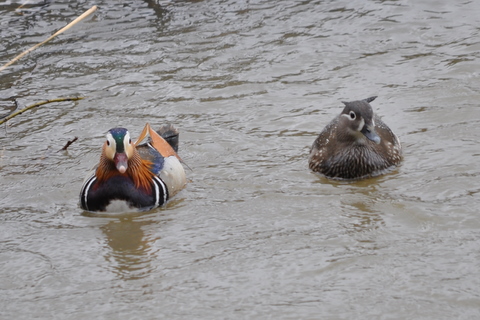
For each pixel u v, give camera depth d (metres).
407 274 9.75
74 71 18.12
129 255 10.79
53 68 18.33
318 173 13.47
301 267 10.10
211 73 17.70
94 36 19.81
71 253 10.92
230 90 16.84
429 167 13.21
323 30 19.48
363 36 19.03
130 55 18.75
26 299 9.73
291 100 16.28
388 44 18.56
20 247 11.16
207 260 10.46
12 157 14.42
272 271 10.05
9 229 11.75
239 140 14.73
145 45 19.19
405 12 20.19
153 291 9.75
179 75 17.67
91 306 9.48
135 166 12.14
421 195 12.19
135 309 9.36
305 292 9.51
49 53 19.05
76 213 12.28
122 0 21.72
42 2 21.78
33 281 10.18
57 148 14.75
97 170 12.21
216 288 9.73
